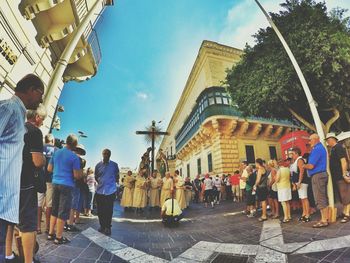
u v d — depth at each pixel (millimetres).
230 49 21250
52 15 8008
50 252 3492
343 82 9727
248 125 18938
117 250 3848
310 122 12375
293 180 6051
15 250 3180
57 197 4109
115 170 5387
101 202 5137
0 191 1538
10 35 6273
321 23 9352
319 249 3426
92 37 11188
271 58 10312
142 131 14516
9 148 1632
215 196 13172
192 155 25250
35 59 7668
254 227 5367
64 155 4141
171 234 5270
